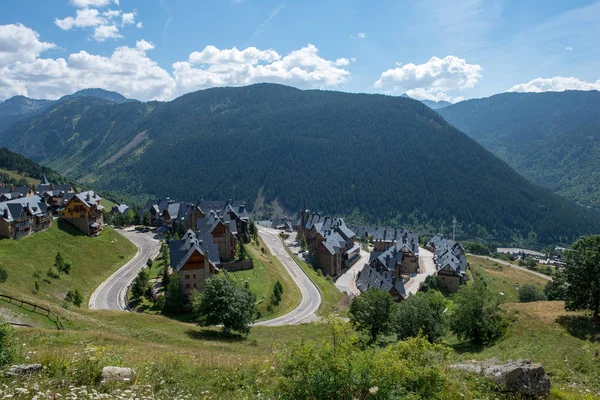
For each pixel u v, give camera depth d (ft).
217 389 68.64
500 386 70.95
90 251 362.53
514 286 529.04
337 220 556.10
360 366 50.98
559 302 209.05
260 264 371.76
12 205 312.91
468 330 192.85
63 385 59.47
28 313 159.43
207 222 395.96
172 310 257.96
